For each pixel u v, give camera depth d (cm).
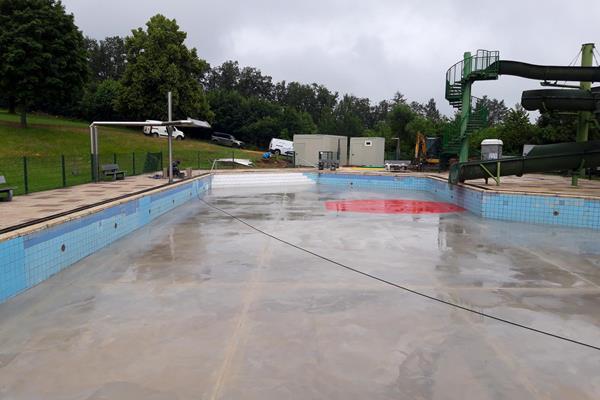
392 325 475
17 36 2956
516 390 346
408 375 367
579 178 2039
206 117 4897
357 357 399
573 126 2836
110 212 902
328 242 910
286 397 332
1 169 2131
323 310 518
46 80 3017
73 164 2173
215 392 338
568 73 1634
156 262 741
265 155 3316
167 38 4425
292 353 405
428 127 4416
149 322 479
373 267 716
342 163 3400
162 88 4269
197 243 895
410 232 1030
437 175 2247
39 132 3031
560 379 364
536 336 450
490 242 922
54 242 673
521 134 3228
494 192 1250
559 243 916
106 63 8300
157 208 1256
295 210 1405
